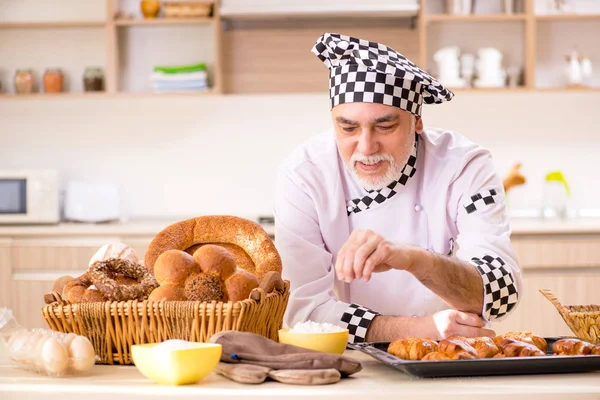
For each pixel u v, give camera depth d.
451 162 1.79
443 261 1.46
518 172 4.18
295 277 1.76
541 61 4.36
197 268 1.29
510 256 1.67
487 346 1.21
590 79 4.36
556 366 1.17
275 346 1.18
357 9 4.03
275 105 4.39
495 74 4.13
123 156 4.41
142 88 4.36
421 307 1.82
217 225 1.44
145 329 1.24
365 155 1.62
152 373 1.12
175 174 4.40
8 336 1.24
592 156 4.38
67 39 4.38
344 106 1.61
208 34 4.33
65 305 1.26
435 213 1.79
